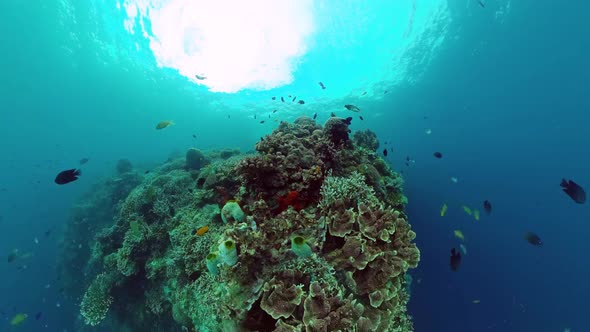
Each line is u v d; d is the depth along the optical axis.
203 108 33.38
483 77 24.55
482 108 25.89
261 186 5.73
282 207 5.23
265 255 3.79
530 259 20.27
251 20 27.91
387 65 29.95
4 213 26.09
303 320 3.15
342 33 29.12
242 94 33.44
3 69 22.69
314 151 6.84
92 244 13.36
